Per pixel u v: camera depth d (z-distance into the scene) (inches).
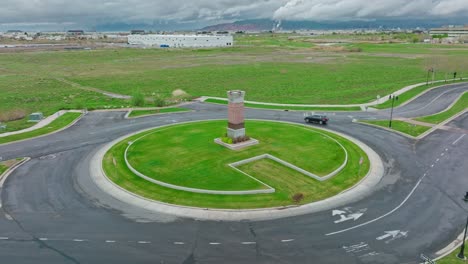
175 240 989.2
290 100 2972.4
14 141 1895.9
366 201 1213.1
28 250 944.3
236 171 1427.2
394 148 1747.0
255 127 2047.2
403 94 3048.7
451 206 1176.2
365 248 952.3
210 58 6422.2
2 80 4190.5
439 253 929.5
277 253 930.1
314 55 6727.4
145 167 1476.4
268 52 7490.2
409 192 1279.5
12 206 1184.8
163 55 7007.9
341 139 1868.8
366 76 4232.3
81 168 1521.9
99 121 2327.8
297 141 1792.6
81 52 7504.9
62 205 1192.8
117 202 1216.2
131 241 985.5
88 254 928.3
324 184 1337.4
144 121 2311.8
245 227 1053.8
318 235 1011.3
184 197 1236.5
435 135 1940.2
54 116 2458.2
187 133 1945.1
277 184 1334.9
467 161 1567.4
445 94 2970.0
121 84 3932.1
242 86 3725.4
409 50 6973.4
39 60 6181.1
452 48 6988.2
